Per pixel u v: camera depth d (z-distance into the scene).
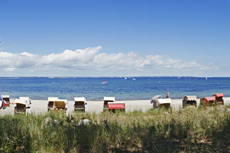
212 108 9.77
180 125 5.31
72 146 4.13
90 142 4.21
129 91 47.38
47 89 54.12
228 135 4.64
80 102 13.39
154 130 5.16
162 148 4.14
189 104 13.39
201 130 5.13
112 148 4.27
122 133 4.92
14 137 4.30
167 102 12.10
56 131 4.83
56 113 8.58
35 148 4.11
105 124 5.53
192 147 4.15
